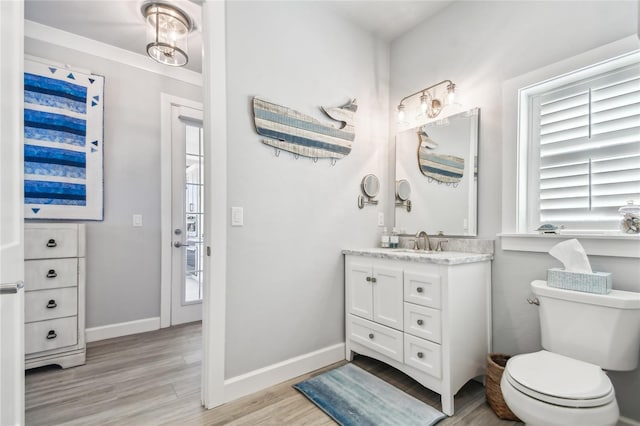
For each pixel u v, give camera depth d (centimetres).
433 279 165
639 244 135
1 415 81
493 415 157
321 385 184
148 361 219
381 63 260
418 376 173
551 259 164
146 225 286
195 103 314
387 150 263
